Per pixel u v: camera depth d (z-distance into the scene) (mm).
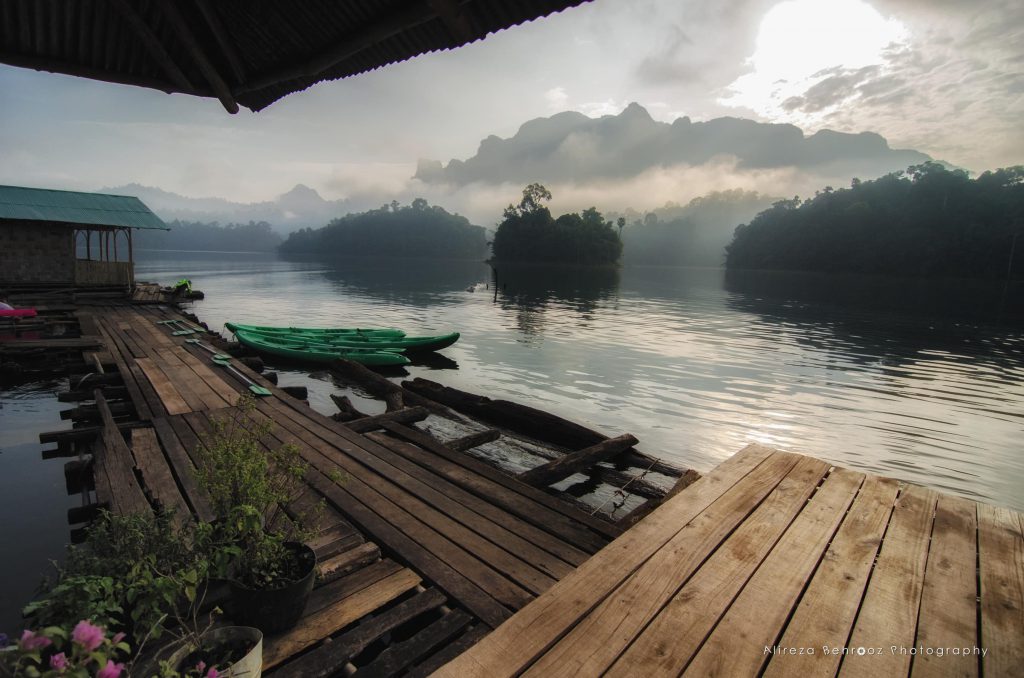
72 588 2174
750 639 1959
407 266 94438
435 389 10695
